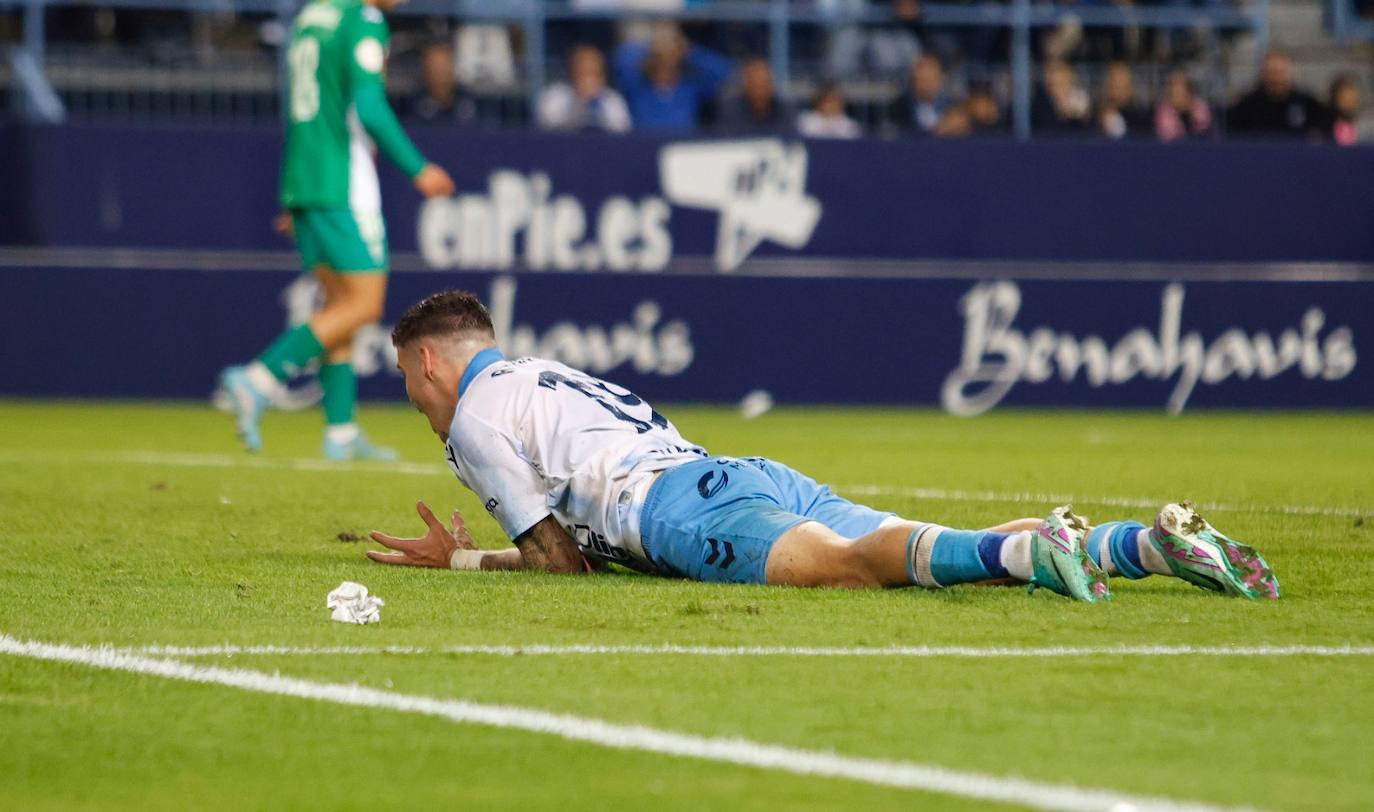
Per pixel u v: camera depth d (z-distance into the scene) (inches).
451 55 2070.6
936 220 2038.6
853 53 2279.8
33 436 1498.5
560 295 1966.0
